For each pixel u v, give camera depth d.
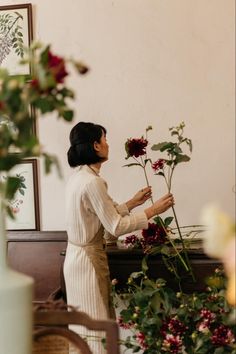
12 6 3.47
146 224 2.68
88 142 2.74
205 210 0.89
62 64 1.18
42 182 3.45
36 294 3.13
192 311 1.85
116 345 1.55
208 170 3.27
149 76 3.32
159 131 3.32
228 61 3.24
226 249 0.85
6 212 1.31
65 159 3.42
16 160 1.19
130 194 3.35
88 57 3.39
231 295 0.91
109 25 3.36
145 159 3.09
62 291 2.99
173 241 2.83
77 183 2.70
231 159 3.25
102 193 2.64
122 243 3.15
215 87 3.26
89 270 2.69
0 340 1.24
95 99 3.39
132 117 3.35
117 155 3.37
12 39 3.47
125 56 3.35
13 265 3.27
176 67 3.29
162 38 3.30
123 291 2.87
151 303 1.94
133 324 1.94
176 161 2.72
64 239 3.28
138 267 2.84
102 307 2.69
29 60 1.21
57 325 1.63
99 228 2.73
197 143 3.28
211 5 3.24
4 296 1.23
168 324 1.81
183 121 3.29
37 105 1.19
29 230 3.46
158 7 3.30
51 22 3.43
